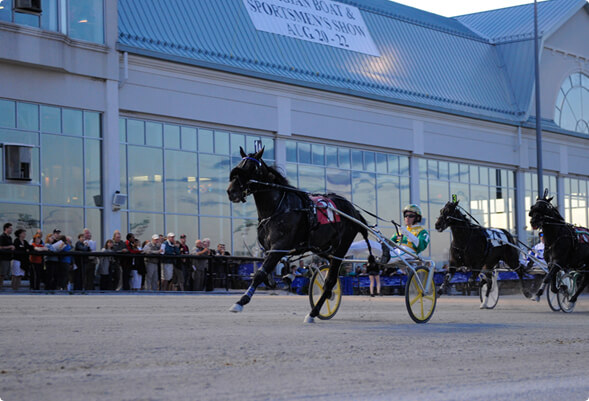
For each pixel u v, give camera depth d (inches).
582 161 1694.1
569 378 233.0
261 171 376.2
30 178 843.4
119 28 964.6
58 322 367.2
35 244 713.0
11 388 198.2
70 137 901.8
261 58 1114.1
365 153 1257.4
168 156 997.8
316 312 399.5
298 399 189.3
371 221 1259.8
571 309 591.5
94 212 918.4
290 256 394.6
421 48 1414.9
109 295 668.7
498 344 315.3
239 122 1070.4
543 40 1573.6
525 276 716.0
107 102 930.1
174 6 1044.5
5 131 847.7
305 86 1147.3
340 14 1289.4
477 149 1449.3
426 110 1347.2
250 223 1085.1
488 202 1480.1
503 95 1541.6
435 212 1371.8
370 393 198.7
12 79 853.8
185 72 1010.7
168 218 992.2
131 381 209.5
